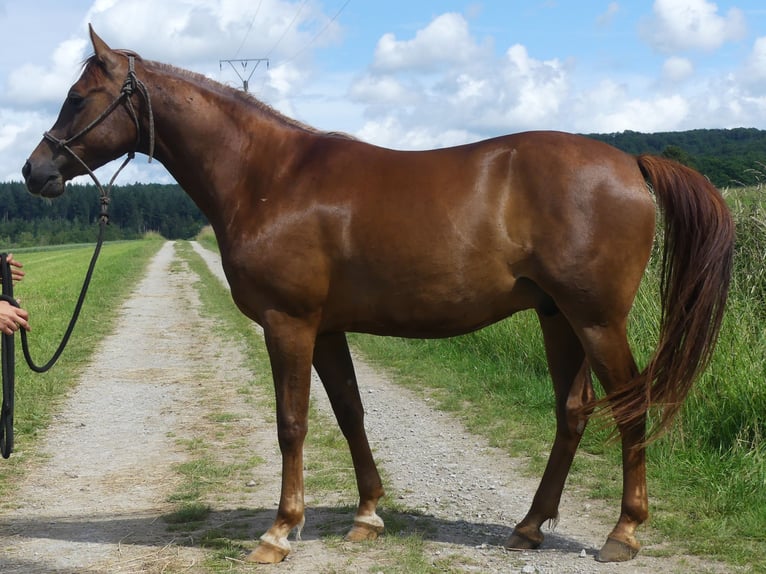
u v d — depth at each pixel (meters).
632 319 7.35
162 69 4.36
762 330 6.14
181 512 4.75
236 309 17.28
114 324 14.79
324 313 4.05
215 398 8.50
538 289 3.95
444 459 6.09
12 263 4.17
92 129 4.30
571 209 3.72
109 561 4.05
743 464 4.94
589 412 3.87
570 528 4.48
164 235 105.12
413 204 3.87
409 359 10.38
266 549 4.02
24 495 5.25
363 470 4.36
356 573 3.84
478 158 3.92
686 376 3.72
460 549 4.16
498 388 8.23
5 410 4.16
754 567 3.75
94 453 6.34
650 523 4.38
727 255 3.70
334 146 4.14
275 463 5.99
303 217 3.95
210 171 4.23
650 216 3.79
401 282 3.89
